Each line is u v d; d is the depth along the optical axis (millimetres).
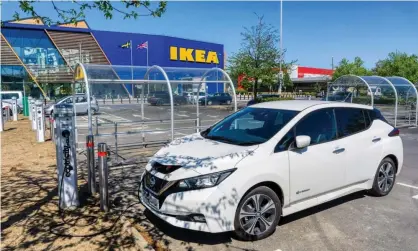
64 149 4754
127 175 6805
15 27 39375
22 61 40281
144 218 4602
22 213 4656
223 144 4473
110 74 8430
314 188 4523
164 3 4527
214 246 3879
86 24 43938
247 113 5203
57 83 38344
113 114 9242
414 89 15516
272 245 3924
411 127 15102
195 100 10336
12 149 9562
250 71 24016
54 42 42000
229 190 3740
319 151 4559
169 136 11461
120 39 46406
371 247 3898
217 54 57188
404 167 7820
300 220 4633
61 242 3824
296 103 5188
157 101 9945
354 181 5090
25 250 3629
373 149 5324
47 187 5848
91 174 5461
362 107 5516
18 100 26484
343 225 4484
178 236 4109
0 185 5953
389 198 5562
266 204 4082
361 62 48688
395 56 41062
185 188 3719
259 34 24344
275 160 4117
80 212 4730
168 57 50219
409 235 4215
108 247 3721
